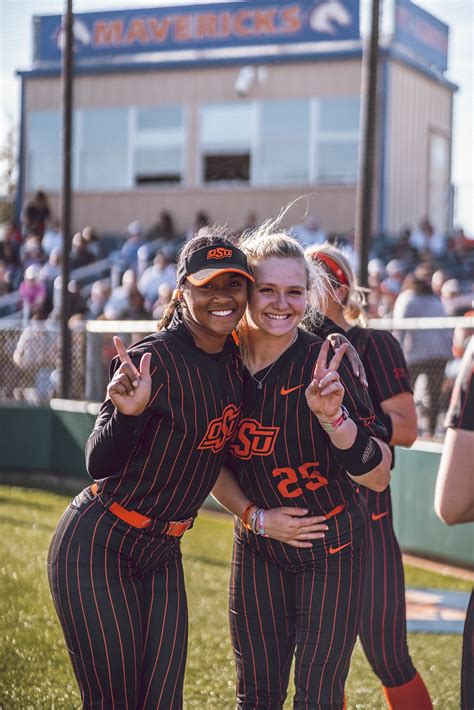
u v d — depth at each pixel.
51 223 16.41
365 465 2.85
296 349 2.97
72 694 4.19
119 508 2.88
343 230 17.17
